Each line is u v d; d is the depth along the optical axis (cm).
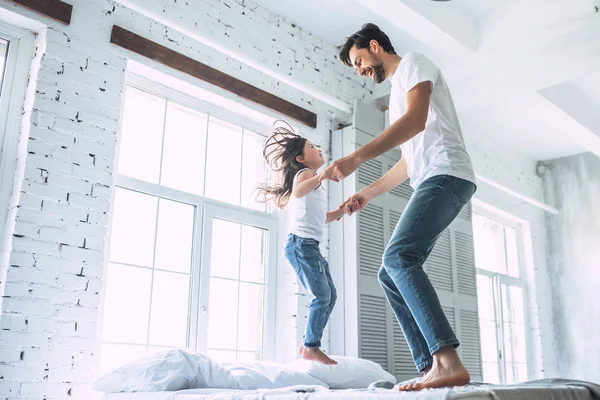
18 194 304
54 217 314
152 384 286
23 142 314
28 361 291
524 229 739
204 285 396
